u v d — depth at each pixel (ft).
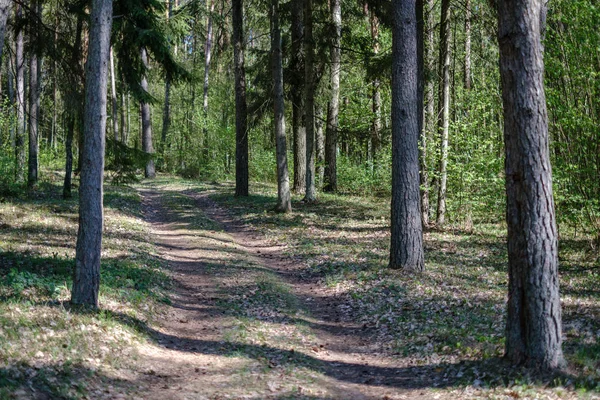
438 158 62.13
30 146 79.46
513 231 20.31
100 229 27.37
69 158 74.13
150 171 135.44
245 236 62.39
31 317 23.25
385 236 57.11
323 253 49.96
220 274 42.80
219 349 25.94
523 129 19.75
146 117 131.75
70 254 41.37
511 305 20.66
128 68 57.98
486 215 68.39
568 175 45.27
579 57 42.98
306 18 75.41
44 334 21.83
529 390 18.30
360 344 28.40
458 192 61.57
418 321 29.78
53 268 35.53
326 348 27.53
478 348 23.75
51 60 45.44
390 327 29.96
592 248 45.78
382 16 62.03
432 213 68.33
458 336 25.99
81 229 26.96
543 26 30.09
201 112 141.28
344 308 34.86
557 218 47.75
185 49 175.42
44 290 28.53
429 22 64.28
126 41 56.24
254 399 19.56
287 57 82.43
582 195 45.47
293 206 77.66
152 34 54.29
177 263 46.62
